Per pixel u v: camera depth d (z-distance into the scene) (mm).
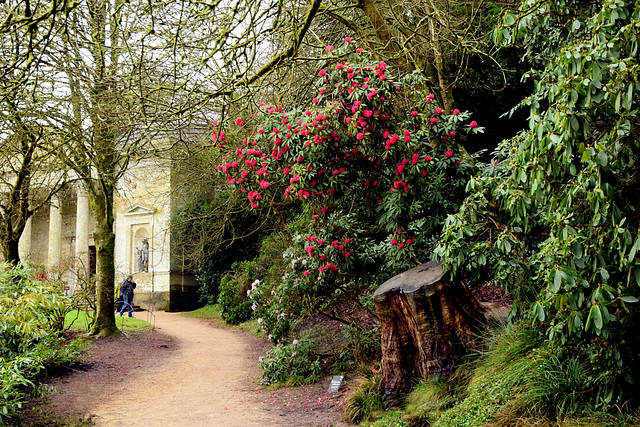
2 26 4242
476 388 3873
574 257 2584
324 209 6203
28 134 8422
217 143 5520
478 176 3934
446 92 7621
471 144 9352
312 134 4977
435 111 5324
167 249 21188
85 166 9945
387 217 5461
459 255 3555
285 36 6203
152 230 21656
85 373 7969
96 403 6461
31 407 6035
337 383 6352
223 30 5070
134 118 5621
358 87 5008
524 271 3480
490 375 3961
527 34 3506
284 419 5352
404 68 6902
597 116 2598
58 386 7062
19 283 5668
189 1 4766
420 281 4758
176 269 21562
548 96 2889
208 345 11602
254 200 5465
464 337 4613
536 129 2605
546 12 3201
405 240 5539
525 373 3516
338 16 7129
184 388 7387
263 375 7492
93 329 10883
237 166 5457
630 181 2682
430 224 5242
